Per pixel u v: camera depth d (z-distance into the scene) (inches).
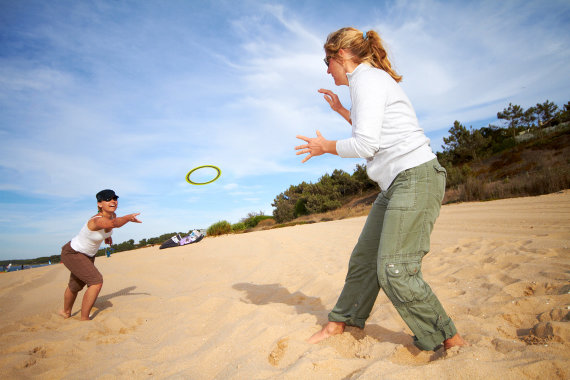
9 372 87.4
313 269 196.9
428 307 71.3
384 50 83.8
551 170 501.7
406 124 76.0
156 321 131.3
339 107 105.5
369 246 87.2
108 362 91.7
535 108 1040.8
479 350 64.1
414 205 72.3
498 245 175.3
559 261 128.2
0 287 243.0
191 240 469.7
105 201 153.5
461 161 1031.6
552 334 69.9
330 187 1240.2
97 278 147.5
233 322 109.3
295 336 90.2
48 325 140.3
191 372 78.7
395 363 69.3
